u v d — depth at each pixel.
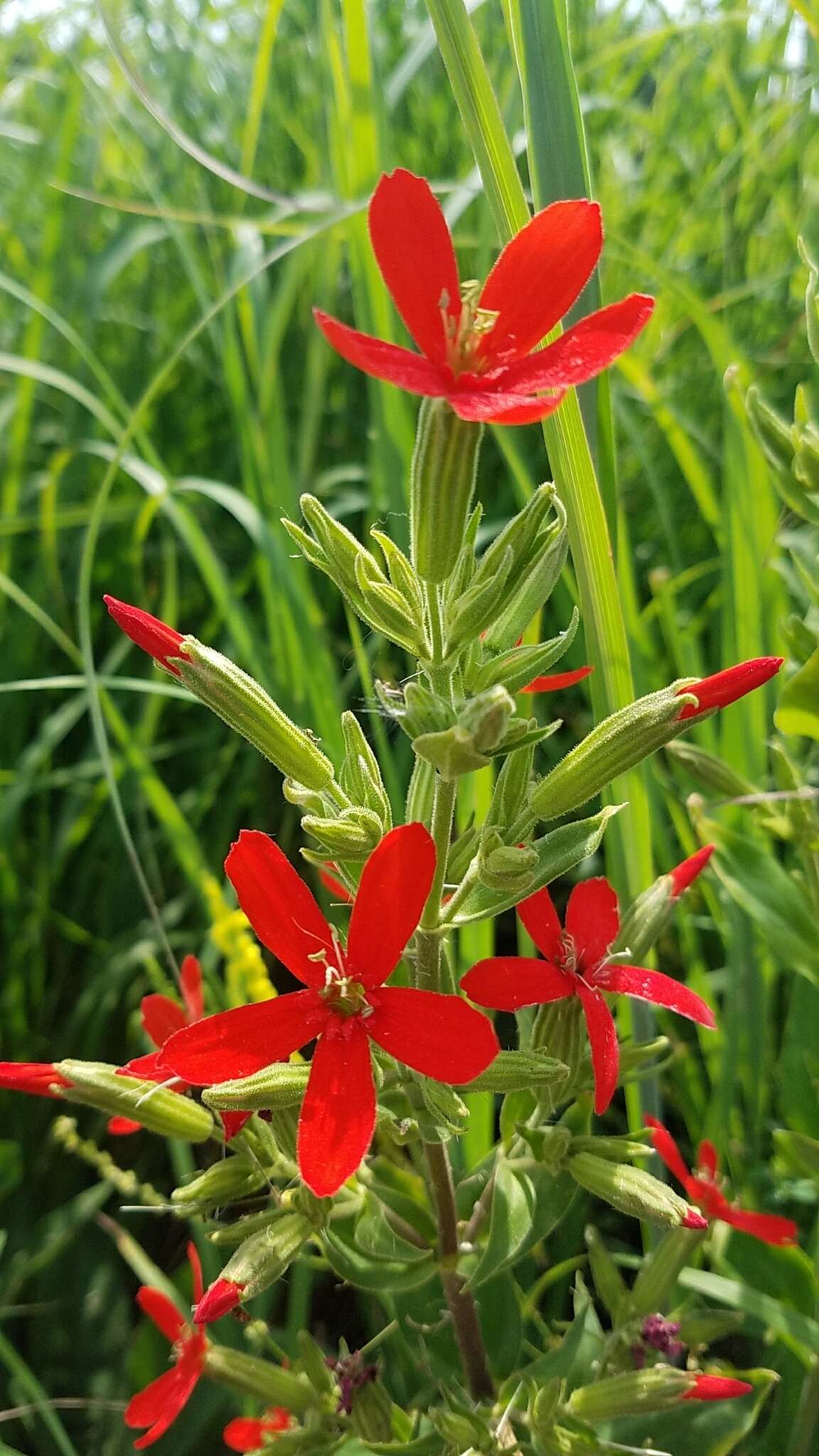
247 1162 0.19
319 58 0.37
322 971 0.16
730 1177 0.26
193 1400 0.26
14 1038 0.31
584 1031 0.19
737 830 0.27
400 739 0.27
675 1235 0.21
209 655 0.17
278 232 0.30
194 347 0.39
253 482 0.30
